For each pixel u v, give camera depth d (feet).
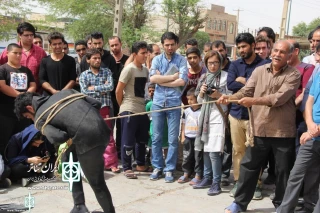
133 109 18.12
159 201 15.55
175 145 17.92
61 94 12.14
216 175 16.44
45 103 12.04
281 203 13.60
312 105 12.83
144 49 18.26
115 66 20.15
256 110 13.70
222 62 17.03
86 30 80.59
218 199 15.89
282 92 12.94
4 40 65.98
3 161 16.49
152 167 19.56
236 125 15.80
